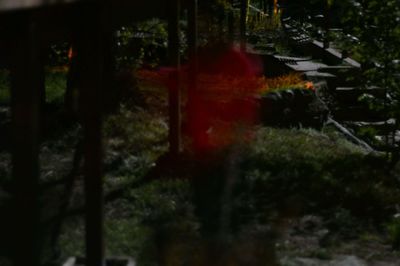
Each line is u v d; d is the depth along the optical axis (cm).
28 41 432
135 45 1384
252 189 945
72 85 1179
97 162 591
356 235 848
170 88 1034
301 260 761
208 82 1374
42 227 769
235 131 1140
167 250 739
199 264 709
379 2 1094
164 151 1072
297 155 1109
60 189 923
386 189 1007
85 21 569
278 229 823
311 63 1647
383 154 1208
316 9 2327
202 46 1581
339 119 1480
